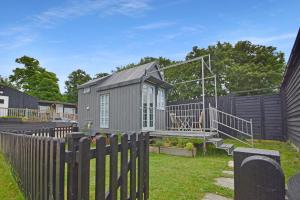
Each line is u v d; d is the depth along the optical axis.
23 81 30.03
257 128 9.44
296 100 6.62
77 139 1.80
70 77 38.53
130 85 8.56
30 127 13.73
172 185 3.63
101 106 9.87
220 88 18.02
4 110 14.57
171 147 6.85
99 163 1.85
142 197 2.54
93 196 3.08
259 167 0.91
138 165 2.49
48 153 2.05
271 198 0.88
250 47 20.91
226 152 6.83
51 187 1.90
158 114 9.95
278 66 19.02
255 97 9.59
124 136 2.22
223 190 3.41
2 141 5.87
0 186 3.73
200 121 9.16
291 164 5.07
